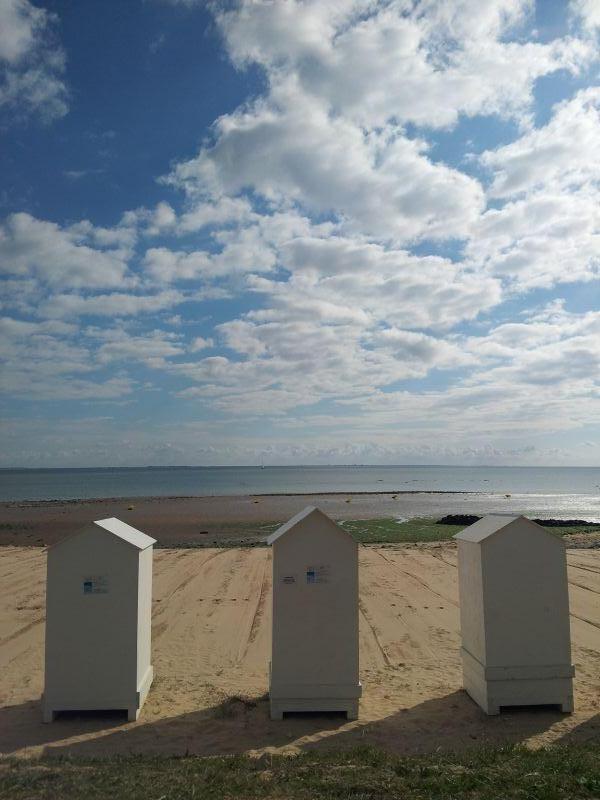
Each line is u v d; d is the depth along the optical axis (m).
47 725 8.55
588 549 25.44
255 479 171.38
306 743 7.92
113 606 8.79
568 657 8.82
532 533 8.91
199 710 9.02
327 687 8.70
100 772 6.55
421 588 17.39
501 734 8.09
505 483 147.75
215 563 22.14
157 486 120.06
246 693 9.69
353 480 164.62
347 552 8.88
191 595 16.78
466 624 9.56
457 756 7.12
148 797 5.78
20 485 124.50
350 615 8.79
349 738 8.06
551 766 6.56
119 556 8.84
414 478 188.62
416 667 10.88
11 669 10.88
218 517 44.78
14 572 20.88
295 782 6.25
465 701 9.25
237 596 16.62
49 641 8.74
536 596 8.86
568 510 59.91
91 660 8.73
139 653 8.92
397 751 7.64
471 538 9.32
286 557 8.86
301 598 8.82
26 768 6.74
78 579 8.80
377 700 9.36
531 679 8.77
